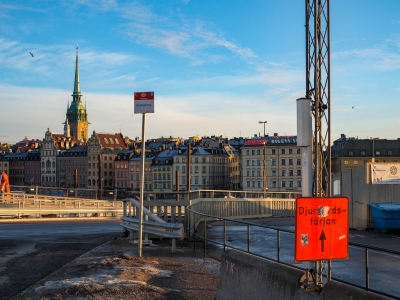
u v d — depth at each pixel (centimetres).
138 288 1081
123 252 1638
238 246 1877
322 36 966
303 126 920
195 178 15138
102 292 1050
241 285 986
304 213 815
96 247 1778
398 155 12106
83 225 3086
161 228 1702
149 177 16612
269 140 13725
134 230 1900
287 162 13162
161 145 17638
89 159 18275
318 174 927
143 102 1529
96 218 4053
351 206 2652
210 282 1198
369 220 2570
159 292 1063
